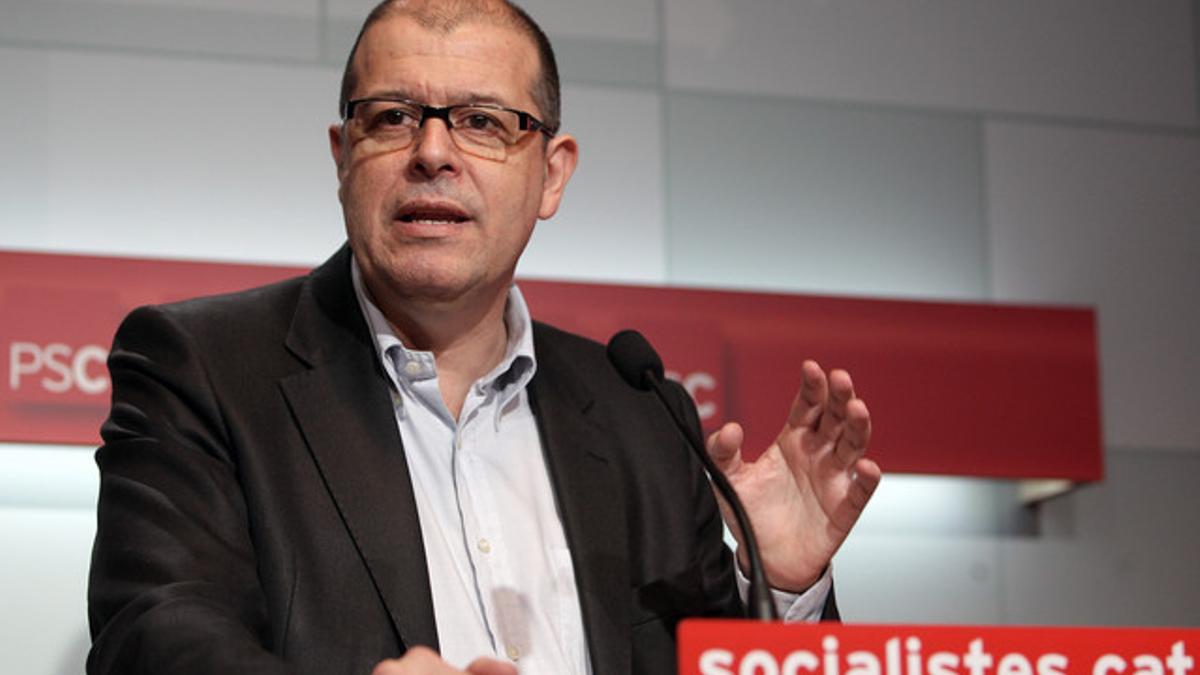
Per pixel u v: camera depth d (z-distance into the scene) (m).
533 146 2.38
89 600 2.07
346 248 2.46
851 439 2.26
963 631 1.62
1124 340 4.79
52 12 4.30
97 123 4.27
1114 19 5.00
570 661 2.21
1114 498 4.66
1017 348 4.50
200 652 1.82
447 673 1.56
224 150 4.33
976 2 4.92
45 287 3.93
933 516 4.54
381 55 2.34
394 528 2.12
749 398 4.28
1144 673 1.66
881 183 4.74
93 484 4.06
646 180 4.58
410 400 2.34
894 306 4.44
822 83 4.77
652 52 4.68
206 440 2.15
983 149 4.83
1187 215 4.92
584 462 2.36
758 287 4.58
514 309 2.48
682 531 2.37
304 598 2.06
